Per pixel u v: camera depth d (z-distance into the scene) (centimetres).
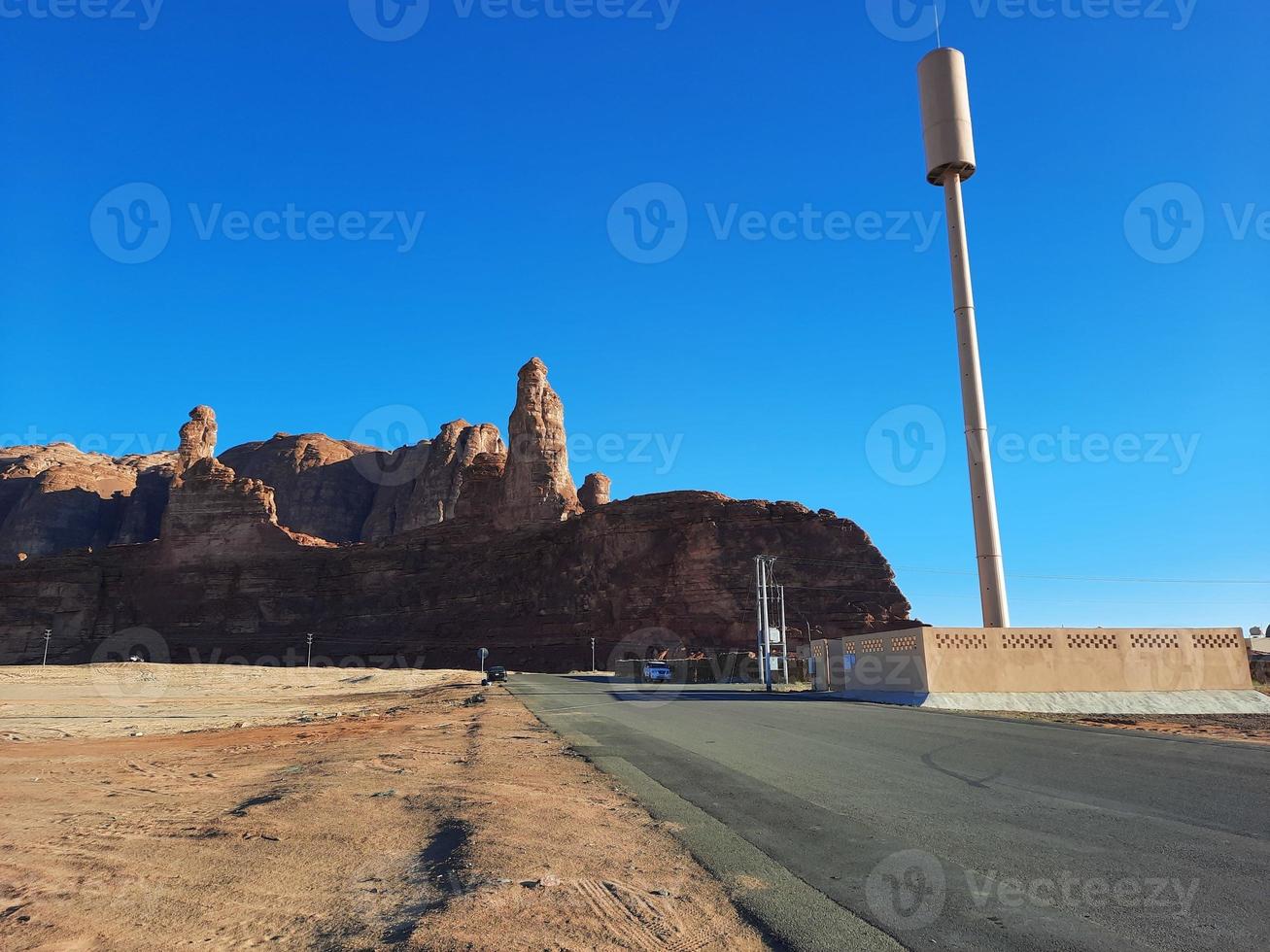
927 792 985
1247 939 468
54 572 17538
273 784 1171
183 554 17912
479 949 456
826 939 473
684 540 14450
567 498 17762
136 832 826
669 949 459
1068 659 3231
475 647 15100
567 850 693
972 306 4266
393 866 659
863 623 12900
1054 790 997
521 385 18500
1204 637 3312
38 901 580
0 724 2727
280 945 480
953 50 4431
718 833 758
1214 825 783
